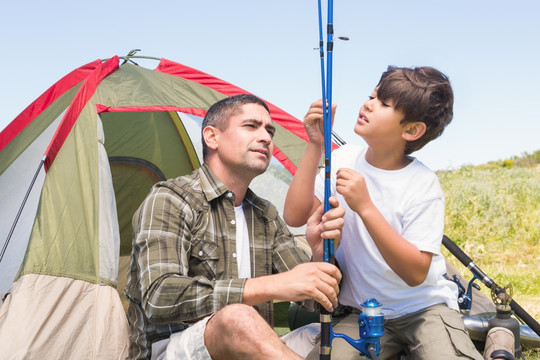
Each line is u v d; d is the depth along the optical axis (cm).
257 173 232
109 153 424
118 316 276
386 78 219
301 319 298
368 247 222
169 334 215
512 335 251
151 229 212
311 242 226
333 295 196
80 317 271
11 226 319
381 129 217
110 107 345
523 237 729
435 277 223
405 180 223
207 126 235
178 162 439
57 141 318
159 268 205
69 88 391
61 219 296
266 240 243
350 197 200
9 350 251
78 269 282
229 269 225
